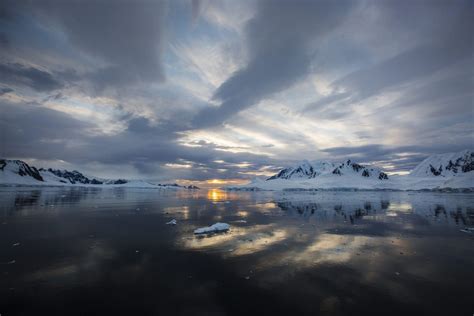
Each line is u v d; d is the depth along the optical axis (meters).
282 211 35.25
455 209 37.28
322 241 17.33
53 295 9.17
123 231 19.91
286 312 8.14
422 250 15.23
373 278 10.95
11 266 11.95
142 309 8.29
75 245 15.59
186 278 10.85
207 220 26.27
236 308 8.39
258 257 13.73
